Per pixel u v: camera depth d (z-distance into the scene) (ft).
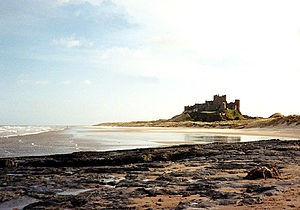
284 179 30.91
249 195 23.44
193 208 19.86
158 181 32.50
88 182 33.40
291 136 165.17
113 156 60.54
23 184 32.35
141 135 190.08
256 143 90.02
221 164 46.19
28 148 88.28
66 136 166.50
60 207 22.47
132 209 20.90
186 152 65.05
